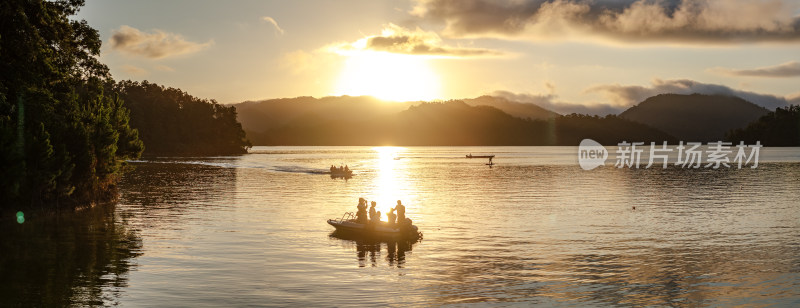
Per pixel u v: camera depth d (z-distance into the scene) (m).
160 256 25.47
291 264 24.19
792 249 28.00
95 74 49.50
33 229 32.59
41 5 40.69
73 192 42.81
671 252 27.19
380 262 24.77
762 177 85.25
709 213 41.94
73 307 18.05
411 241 29.80
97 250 26.70
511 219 38.44
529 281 21.81
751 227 35.03
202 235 30.98
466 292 20.28
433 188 66.25
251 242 29.00
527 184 73.06
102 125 46.44
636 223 36.59
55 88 44.25
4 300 18.66
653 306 18.97
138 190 60.53
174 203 47.34
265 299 19.14
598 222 37.06
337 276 22.27
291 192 59.34
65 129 41.66
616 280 22.03
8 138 34.66
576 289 20.78
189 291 19.95
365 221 32.50
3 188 34.72
